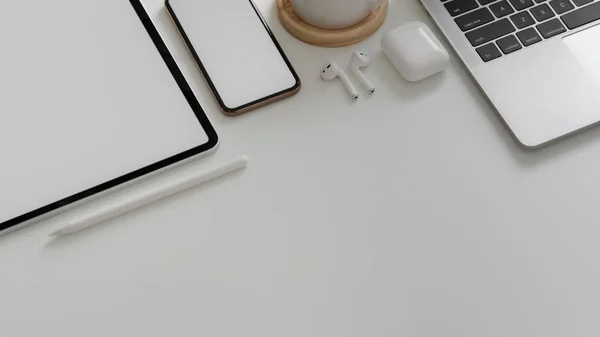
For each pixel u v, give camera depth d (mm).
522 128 567
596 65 598
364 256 526
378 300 513
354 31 589
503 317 518
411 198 549
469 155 569
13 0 579
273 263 517
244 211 533
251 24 586
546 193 561
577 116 575
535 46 599
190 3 588
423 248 533
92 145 535
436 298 518
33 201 513
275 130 562
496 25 604
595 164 574
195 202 533
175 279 506
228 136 556
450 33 600
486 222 546
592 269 541
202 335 491
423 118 580
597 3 617
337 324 502
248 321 498
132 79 561
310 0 553
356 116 575
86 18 579
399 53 578
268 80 570
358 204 543
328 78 581
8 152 527
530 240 544
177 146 541
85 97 551
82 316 490
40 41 568
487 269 531
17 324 485
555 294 529
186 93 559
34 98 547
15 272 500
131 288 501
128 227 520
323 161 556
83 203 520
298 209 537
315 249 524
